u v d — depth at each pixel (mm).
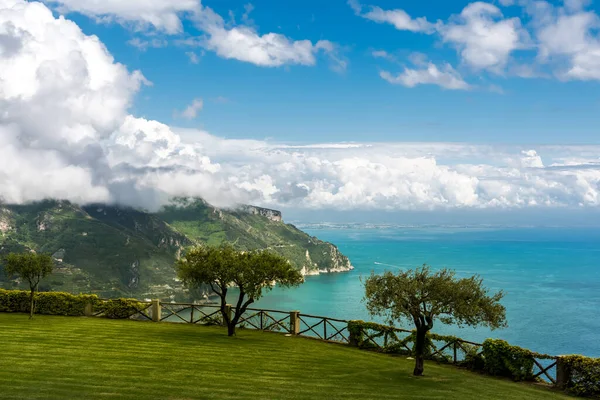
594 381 20484
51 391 16328
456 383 21312
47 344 23797
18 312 34438
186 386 17812
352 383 19906
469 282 22125
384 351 27672
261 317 32312
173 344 25344
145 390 17016
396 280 22703
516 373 22844
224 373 20062
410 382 20891
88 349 23109
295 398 17219
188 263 30000
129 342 25266
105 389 16859
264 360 23062
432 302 22281
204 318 33438
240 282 28938
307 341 29297
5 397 15453
